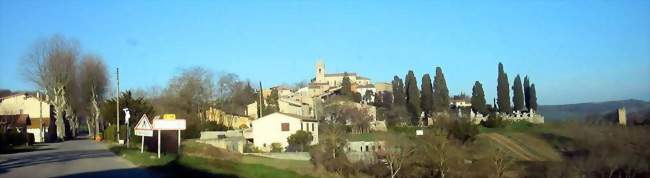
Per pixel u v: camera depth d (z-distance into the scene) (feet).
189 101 282.36
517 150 199.93
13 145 155.63
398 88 344.69
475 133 190.90
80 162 89.10
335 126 243.19
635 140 157.07
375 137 194.70
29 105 281.95
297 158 157.58
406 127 274.36
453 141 165.78
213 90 296.71
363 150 168.04
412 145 154.51
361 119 271.08
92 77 247.70
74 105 258.98
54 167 79.15
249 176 71.20
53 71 237.86
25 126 232.12
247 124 308.19
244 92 362.94
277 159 150.30
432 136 158.20
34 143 190.70
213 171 68.80
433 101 320.50
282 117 219.20
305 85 534.78
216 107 301.63
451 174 149.59
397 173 148.97
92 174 67.77
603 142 165.48
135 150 116.57
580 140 185.06
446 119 196.03
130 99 189.47
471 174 152.56
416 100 326.85
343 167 145.89
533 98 337.11
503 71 329.11
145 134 93.50
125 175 66.33
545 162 176.96
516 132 241.14
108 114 196.65
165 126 91.40
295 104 338.95
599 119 207.62
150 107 193.26
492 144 190.70
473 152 164.25
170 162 79.51
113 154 112.27
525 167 170.30
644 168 150.51
